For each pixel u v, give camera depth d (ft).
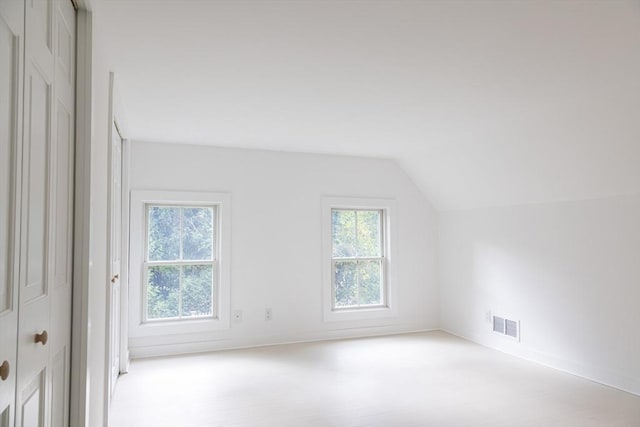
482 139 13.14
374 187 17.21
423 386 11.21
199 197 14.67
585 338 11.83
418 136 13.55
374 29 6.65
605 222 11.32
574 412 9.53
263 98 9.94
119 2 5.80
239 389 10.96
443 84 9.00
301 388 11.05
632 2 5.82
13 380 3.39
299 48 7.33
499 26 6.53
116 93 8.95
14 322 3.42
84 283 5.45
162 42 7.07
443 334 17.03
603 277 11.35
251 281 15.20
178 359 13.53
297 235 15.93
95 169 6.10
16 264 3.46
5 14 3.15
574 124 10.31
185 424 8.96
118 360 11.93
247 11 6.10
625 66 7.96
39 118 4.04
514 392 10.77
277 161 15.81
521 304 13.93
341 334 16.39
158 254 14.35
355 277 17.02
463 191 15.88
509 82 8.85
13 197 3.39
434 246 18.07
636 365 10.55
